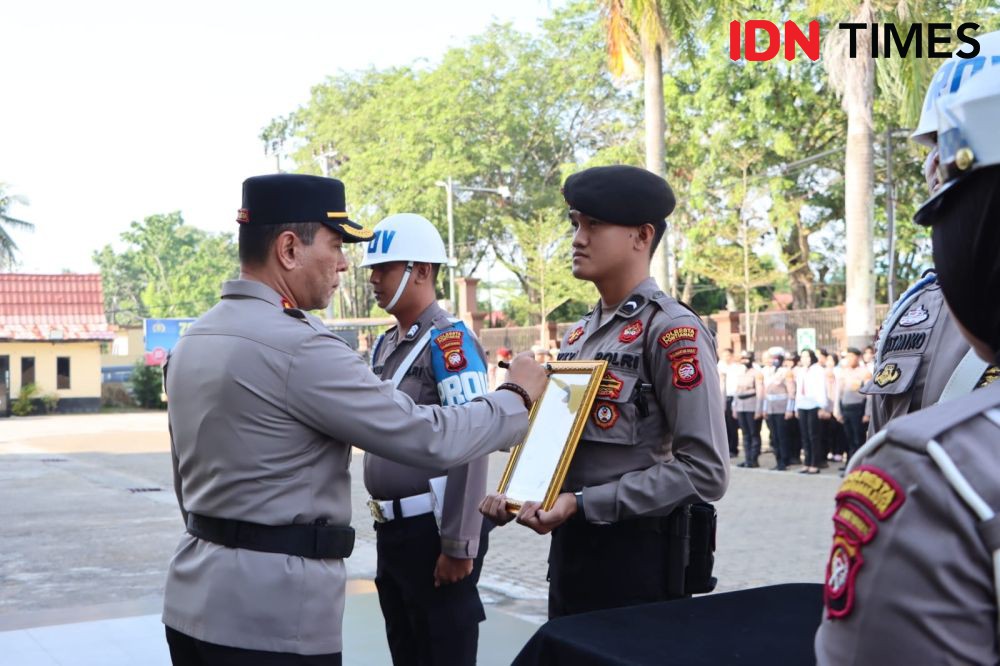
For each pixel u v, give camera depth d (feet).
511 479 7.97
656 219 8.31
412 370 10.54
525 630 17.22
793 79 78.59
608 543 7.88
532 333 89.97
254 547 7.04
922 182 83.61
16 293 116.37
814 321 67.15
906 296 6.08
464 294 97.40
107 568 24.02
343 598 7.39
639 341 8.04
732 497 35.29
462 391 10.23
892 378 5.74
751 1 62.13
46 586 22.00
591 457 8.05
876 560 3.13
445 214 119.75
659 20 51.16
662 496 7.51
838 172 88.74
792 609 5.72
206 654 7.07
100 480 43.55
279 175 7.64
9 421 99.71
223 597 7.00
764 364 48.39
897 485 3.15
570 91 118.93
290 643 6.95
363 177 125.59
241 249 7.75
